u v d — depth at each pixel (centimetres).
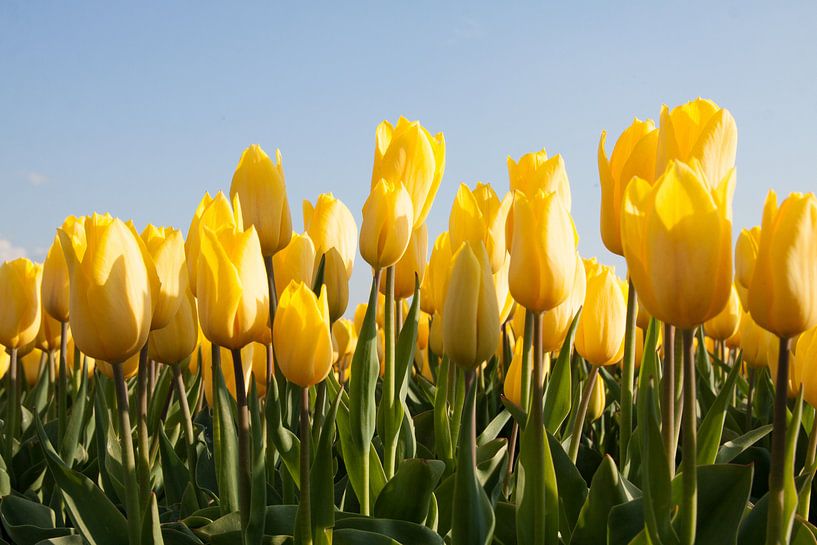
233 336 100
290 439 111
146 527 101
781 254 90
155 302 102
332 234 120
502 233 115
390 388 114
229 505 112
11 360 132
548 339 117
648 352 114
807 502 107
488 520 100
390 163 113
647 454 95
